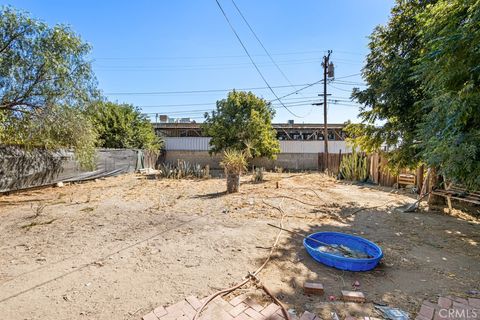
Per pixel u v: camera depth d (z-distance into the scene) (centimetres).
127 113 1683
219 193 770
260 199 670
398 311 201
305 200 664
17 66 619
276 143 1558
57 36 668
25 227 421
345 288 237
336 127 1855
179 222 456
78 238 370
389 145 680
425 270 278
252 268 277
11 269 272
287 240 367
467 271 276
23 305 207
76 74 727
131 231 404
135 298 218
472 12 244
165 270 272
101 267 279
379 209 578
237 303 212
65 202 629
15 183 744
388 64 629
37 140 746
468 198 502
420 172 779
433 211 559
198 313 196
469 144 313
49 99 684
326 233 357
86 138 802
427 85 342
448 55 263
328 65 1419
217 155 1745
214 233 396
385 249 340
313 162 1777
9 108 662
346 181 1077
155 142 1831
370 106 711
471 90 273
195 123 2017
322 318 191
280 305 204
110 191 804
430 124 374
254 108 1533
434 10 299
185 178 1180
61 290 231
